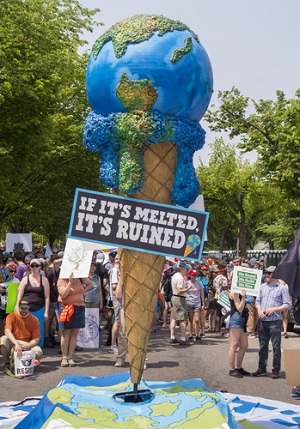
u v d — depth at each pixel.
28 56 16.62
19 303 9.62
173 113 4.52
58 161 25.91
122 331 9.88
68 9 21.53
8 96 16.12
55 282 11.89
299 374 6.60
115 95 4.45
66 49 24.62
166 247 4.53
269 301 9.13
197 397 4.76
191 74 4.45
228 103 27.95
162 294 16.12
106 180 4.67
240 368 9.38
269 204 45.09
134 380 4.78
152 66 4.37
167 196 4.69
